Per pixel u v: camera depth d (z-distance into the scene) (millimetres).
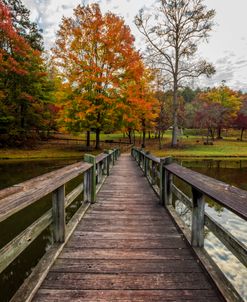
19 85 22109
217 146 26781
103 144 28469
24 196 1640
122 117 19703
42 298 1874
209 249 3705
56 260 2498
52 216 2707
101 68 19062
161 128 26656
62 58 18500
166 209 4395
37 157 17406
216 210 5746
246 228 4648
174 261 2508
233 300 1743
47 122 25609
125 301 1852
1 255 1496
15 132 22328
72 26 18484
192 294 1946
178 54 22500
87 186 4816
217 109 33312
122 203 4926
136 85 19703
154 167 6539
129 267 2379
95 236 3186
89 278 2170
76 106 18422
